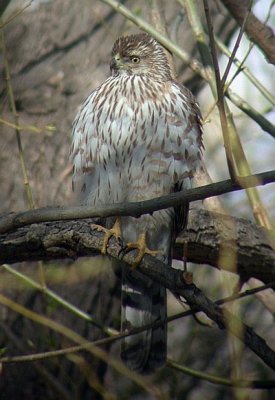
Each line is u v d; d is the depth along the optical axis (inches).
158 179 410.6
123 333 383.9
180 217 397.7
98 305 477.4
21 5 500.7
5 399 472.1
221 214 398.6
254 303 555.2
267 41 410.0
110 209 322.7
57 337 474.9
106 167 412.2
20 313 466.0
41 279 433.1
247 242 391.9
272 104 404.2
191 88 505.7
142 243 366.0
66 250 374.9
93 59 495.5
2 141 486.9
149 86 413.7
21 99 490.0
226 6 416.2
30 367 473.7
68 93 490.6
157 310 413.7
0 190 480.4
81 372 482.3
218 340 534.3
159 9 446.9
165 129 407.2
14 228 339.3
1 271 470.6
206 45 408.8
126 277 414.3
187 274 323.9
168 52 429.7
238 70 388.2
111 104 410.9
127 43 432.8
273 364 311.1
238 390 335.6
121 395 508.7
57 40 501.4
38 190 477.1
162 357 413.7
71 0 509.7
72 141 422.0
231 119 382.6
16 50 498.6
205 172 418.9
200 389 526.0
